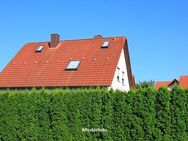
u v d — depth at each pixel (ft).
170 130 61.57
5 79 116.67
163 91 62.95
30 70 118.21
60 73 112.68
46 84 109.91
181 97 61.98
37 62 121.39
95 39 126.11
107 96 66.44
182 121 61.26
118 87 112.88
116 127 64.75
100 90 67.51
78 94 68.28
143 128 63.00
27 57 125.70
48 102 69.82
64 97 69.00
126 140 63.77
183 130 60.95
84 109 67.31
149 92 63.93
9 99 72.28
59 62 118.32
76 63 114.83
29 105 70.90
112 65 109.70
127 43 121.60
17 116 71.20
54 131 68.08
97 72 108.58
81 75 109.19
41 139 68.85
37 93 71.15
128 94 65.21
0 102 72.64
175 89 62.64
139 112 63.72
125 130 64.13
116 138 64.34
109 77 105.60
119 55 114.11
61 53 122.93
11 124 71.05
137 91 64.85
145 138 62.59
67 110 68.39
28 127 70.03
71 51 122.62
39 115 69.92
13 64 123.34
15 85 112.98
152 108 63.26
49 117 69.31
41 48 128.16
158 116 62.59
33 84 111.55
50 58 121.70
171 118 61.87
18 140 70.38
